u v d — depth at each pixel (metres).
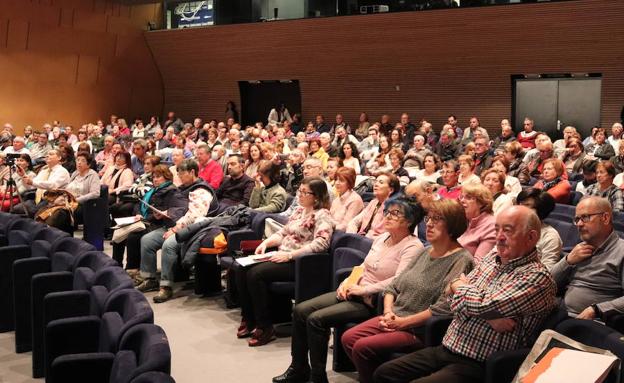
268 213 5.98
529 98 14.23
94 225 8.07
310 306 4.06
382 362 3.50
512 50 13.70
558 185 6.46
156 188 6.57
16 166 8.85
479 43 13.96
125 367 2.64
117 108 19.06
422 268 3.61
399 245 4.02
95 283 3.96
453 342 3.09
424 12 14.13
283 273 4.84
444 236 3.56
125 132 17.28
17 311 4.70
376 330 3.65
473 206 4.30
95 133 15.29
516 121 14.41
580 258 3.53
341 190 5.77
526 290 2.86
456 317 3.13
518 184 6.61
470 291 3.01
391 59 15.18
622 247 3.46
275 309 5.24
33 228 5.84
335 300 4.10
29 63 17.25
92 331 3.41
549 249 4.04
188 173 6.54
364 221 5.43
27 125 17.36
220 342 4.89
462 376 2.96
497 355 2.77
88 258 4.42
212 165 8.48
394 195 5.34
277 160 8.78
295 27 15.93
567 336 2.78
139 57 19.22
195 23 18.27
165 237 6.00
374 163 9.90
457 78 14.64
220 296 6.07
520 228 2.92
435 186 6.63
